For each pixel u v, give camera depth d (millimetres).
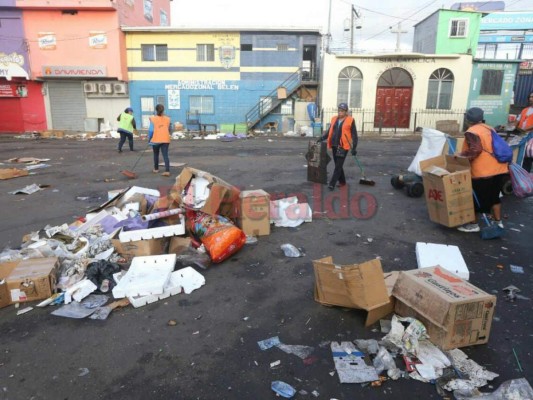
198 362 2998
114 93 24453
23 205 7375
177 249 4766
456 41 23484
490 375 2781
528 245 5164
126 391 2713
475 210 5738
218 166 11227
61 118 25328
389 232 5680
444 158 5984
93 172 10594
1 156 14125
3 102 25188
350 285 3424
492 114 22828
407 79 22688
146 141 19688
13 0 23062
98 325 3482
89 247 4742
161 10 31484
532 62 28203
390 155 13469
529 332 3305
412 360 2918
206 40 23938
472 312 3002
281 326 3443
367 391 2688
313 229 5816
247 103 24594
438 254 4465
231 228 4754
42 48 23797
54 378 2846
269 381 2797
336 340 3227
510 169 5613
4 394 2703
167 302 3869
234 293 4023
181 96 24625
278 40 23844
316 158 8734
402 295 3379
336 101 22875
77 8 23016
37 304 3836
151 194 6043
